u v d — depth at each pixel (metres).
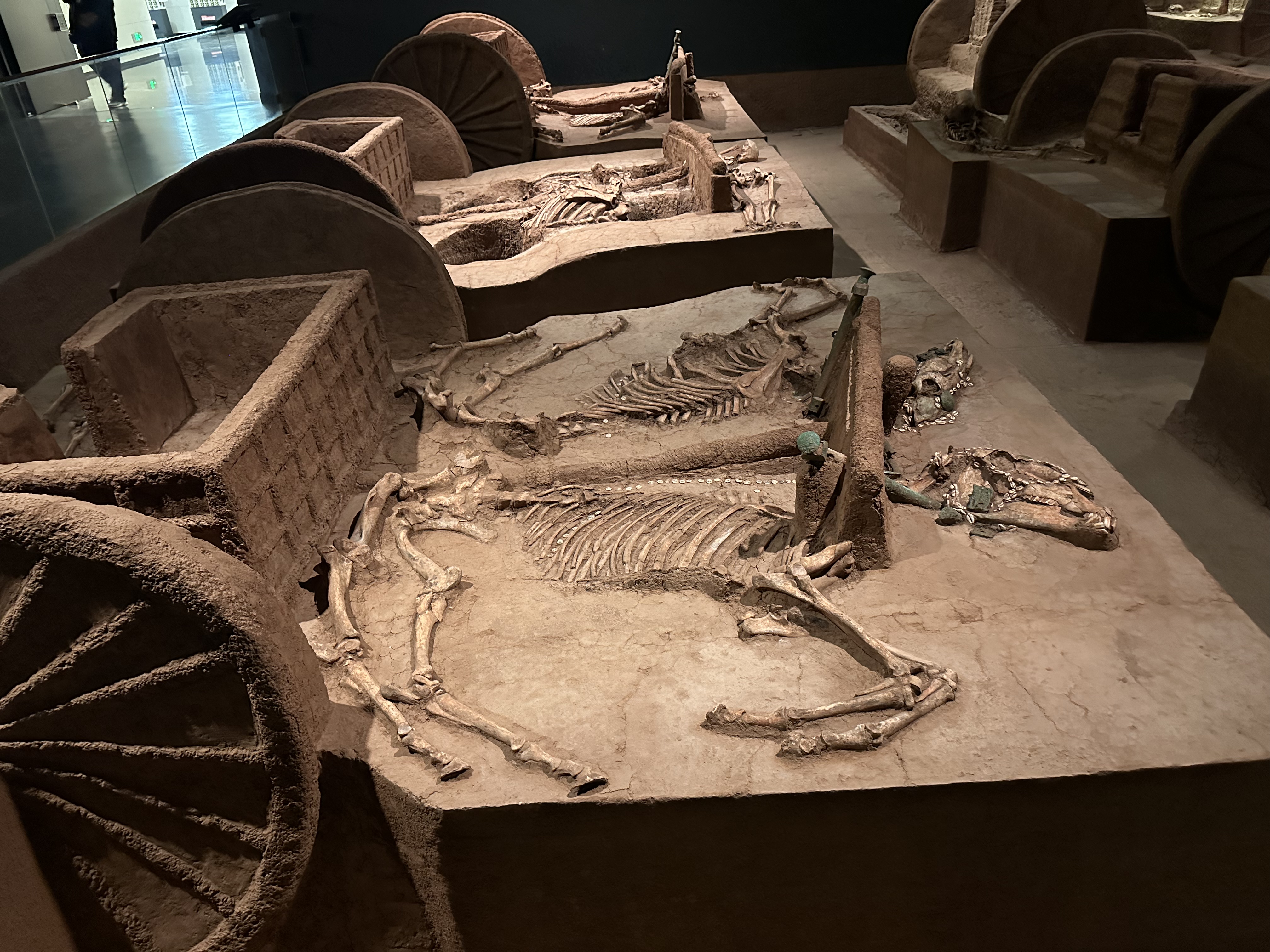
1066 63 8.47
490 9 13.86
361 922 3.28
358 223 5.58
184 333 4.95
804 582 3.40
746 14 14.14
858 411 3.71
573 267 7.14
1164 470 5.66
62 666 2.47
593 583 3.70
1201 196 6.36
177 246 5.66
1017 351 7.20
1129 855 2.91
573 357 5.75
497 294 7.09
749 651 3.30
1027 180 7.95
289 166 6.49
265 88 12.03
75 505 2.35
